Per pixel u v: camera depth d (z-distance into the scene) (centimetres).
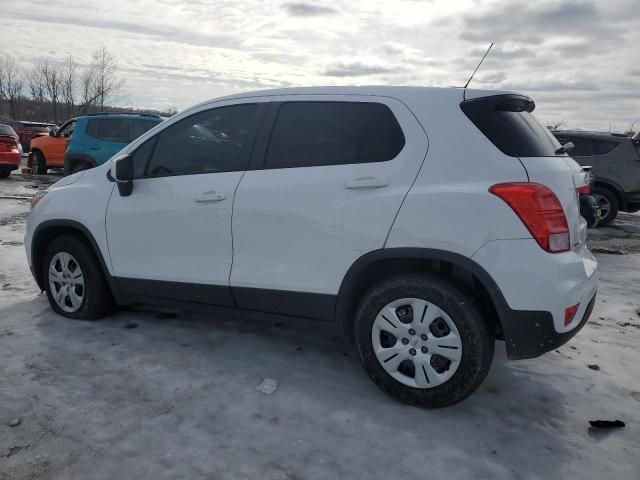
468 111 288
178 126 374
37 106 5731
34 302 460
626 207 1022
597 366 362
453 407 302
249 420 282
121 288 397
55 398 298
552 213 265
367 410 295
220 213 340
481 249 267
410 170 289
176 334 396
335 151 313
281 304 329
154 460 247
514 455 260
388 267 305
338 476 241
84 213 398
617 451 266
